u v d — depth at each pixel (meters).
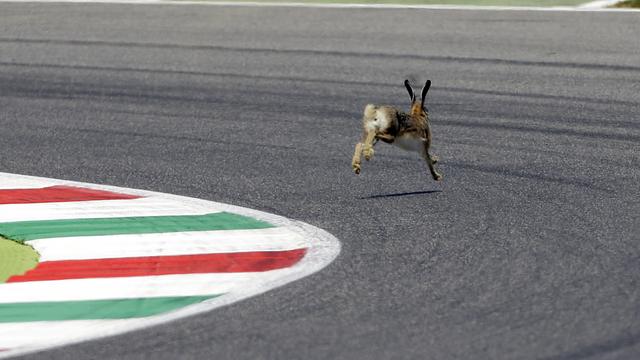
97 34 74.19
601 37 67.12
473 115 52.41
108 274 31.58
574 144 46.75
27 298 29.61
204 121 53.41
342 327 26.44
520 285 29.31
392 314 27.25
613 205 37.56
